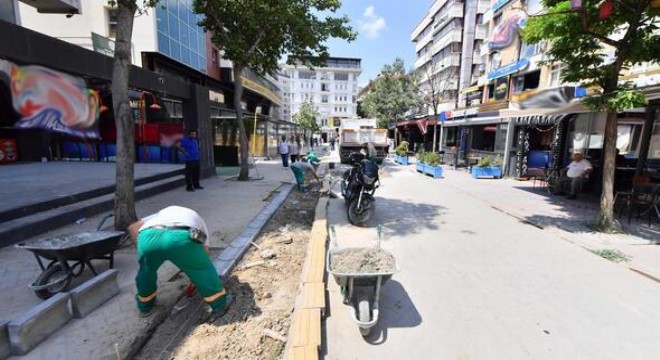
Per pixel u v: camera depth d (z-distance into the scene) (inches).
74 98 273.1
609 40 228.4
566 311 136.6
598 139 456.8
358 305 122.0
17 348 97.6
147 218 134.6
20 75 229.6
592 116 454.6
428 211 310.8
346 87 3038.9
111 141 538.9
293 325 117.8
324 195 376.5
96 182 308.5
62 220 218.4
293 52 487.5
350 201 275.7
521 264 185.3
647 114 322.0
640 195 276.8
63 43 253.9
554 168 448.5
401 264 183.8
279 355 107.2
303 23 418.0
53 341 104.4
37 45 232.1
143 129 536.1
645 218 289.9
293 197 366.9
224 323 122.5
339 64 3070.9
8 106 469.7
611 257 195.0
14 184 294.5
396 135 1413.6
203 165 466.3
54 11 457.7
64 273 132.0
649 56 225.9
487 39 939.3
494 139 696.4
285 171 590.6
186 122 448.5
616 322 129.1
